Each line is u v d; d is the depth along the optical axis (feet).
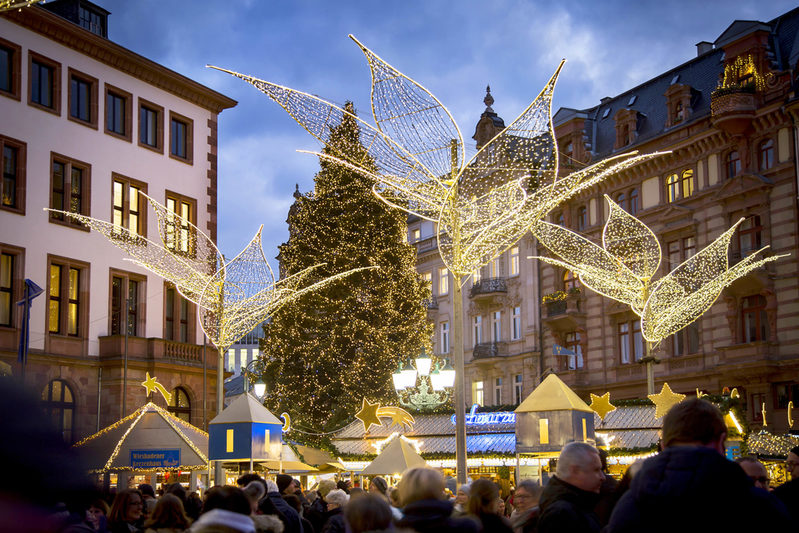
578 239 97.09
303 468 70.69
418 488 17.56
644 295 85.30
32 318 112.27
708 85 149.69
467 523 17.19
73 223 119.34
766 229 133.80
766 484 20.81
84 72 122.31
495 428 88.38
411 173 52.80
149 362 123.65
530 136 54.03
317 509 42.14
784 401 130.41
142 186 130.00
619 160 158.92
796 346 128.77
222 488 18.92
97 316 120.88
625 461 75.72
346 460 90.17
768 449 98.78
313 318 155.33
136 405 121.49
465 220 53.67
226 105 145.07
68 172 119.03
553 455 52.44
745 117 135.13
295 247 161.89
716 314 141.28
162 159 133.69
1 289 110.01
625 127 162.30
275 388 156.35
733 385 137.28
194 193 138.62
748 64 138.21
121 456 58.85
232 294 83.20
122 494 29.53
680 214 147.84
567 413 48.29
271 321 158.71
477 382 195.42
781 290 131.34
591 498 19.20
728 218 139.85
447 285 204.03
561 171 169.58
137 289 128.16
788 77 132.36
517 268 185.16
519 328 183.83
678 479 11.93
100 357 120.37
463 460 48.75
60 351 115.65
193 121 139.85
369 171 54.19
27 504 5.66
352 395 148.77
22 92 113.80
